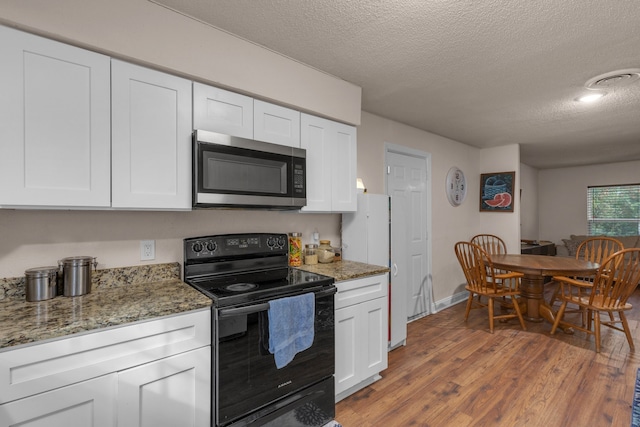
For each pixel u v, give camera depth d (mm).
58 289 1510
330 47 1960
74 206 1344
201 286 1718
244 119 1866
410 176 3793
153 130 1545
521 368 2535
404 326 2996
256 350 1570
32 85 1254
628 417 1920
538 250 5777
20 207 1243
